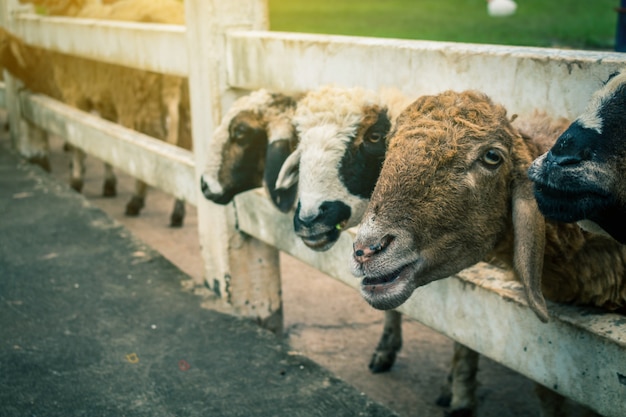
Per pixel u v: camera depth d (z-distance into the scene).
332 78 3.03
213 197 3.19
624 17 6.89
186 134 6.47
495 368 4.04
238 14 3.68
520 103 2.38
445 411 3.54
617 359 2.13
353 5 16.73
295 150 2.78
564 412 3.02
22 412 2.91
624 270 2.33
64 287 4.10
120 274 4.27
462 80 2.54
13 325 3.65
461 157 2.09
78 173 7.11
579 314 2.29
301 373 3.16
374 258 2.05
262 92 3.13
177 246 5.76
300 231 2.61
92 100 6.79
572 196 1.82
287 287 5.07
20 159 7.10
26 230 5.03
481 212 2.14
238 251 3.89
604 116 1.84
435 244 2.12
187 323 3.65
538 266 2.10
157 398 3.00
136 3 6.63
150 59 4.46
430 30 11.14
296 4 17.41
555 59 2.25
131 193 7.23
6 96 7.55
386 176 2.09
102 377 3.16
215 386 3.08
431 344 4.30
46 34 6.41
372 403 2.92
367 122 2.59
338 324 4.50
